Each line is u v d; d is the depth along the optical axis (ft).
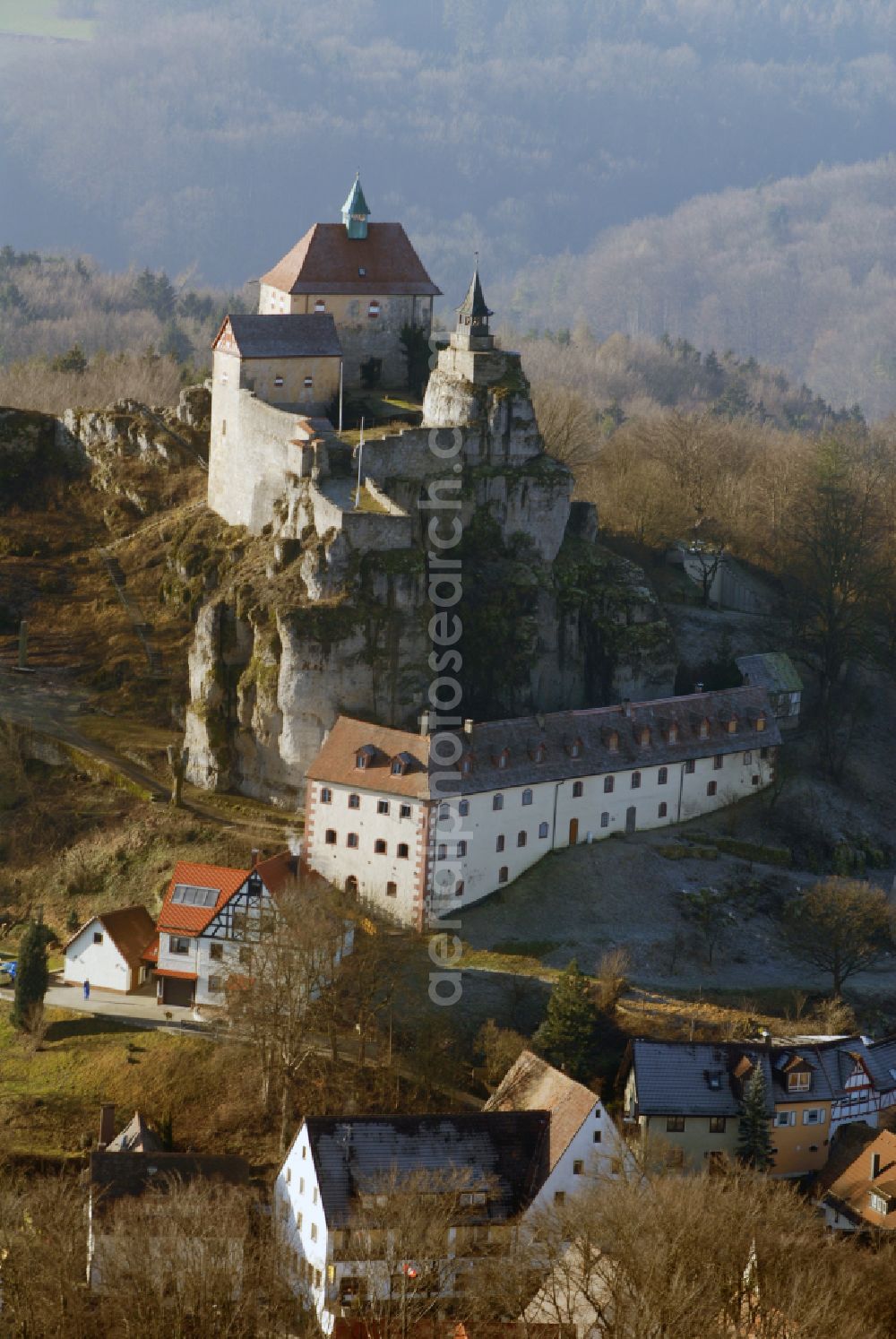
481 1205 456.86
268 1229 460.96
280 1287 425.28
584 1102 468.34
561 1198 460.55
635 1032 550.77
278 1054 522.06
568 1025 531.09
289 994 522.06
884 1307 399.85
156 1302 396.16
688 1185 425.69
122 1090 531.09
